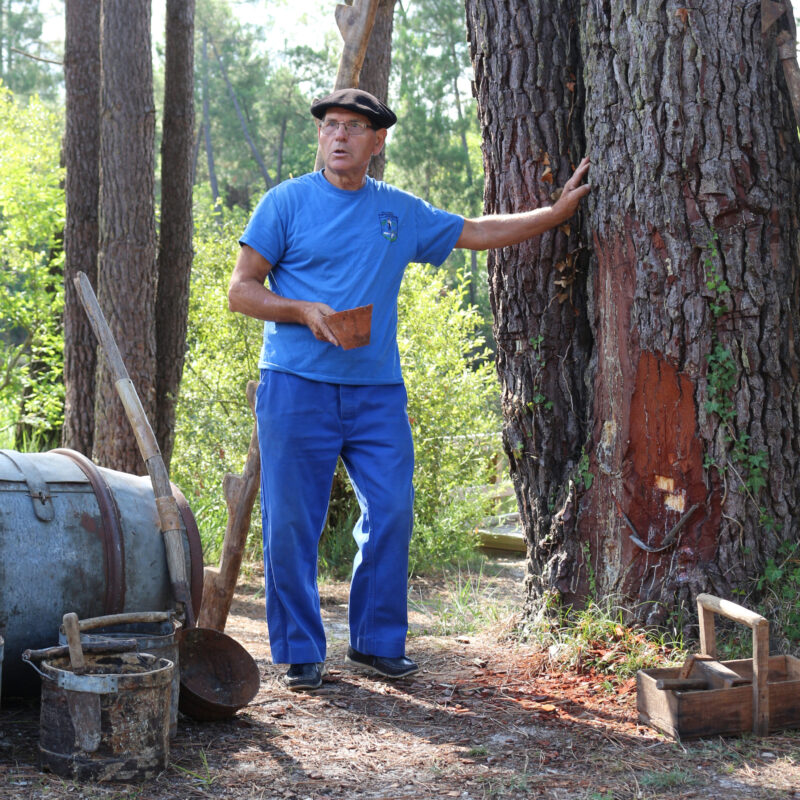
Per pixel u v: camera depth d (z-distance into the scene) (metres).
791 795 2.71
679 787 2.77
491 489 9.27
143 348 7.41
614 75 3.99
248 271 3.78
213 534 7.99
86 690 2.76
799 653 3.66
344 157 3.77
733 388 3.87
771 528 3.90
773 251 3.92
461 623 5.01
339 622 5.78
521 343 4.36
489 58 4.34
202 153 47.28
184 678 3.48
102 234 7.37
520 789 2.78
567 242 4.24
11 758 2.96
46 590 3.23
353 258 3.80
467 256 31.52
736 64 3.85
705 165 3.83
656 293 3.92
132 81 7.29
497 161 4.36
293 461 3.81
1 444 11.06
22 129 11.43
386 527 3.90
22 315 10.47
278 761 3.02
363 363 3.83
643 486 3.98
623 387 4.02
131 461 7.37
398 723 3.40
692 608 3.85
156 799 2.69
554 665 3.93
